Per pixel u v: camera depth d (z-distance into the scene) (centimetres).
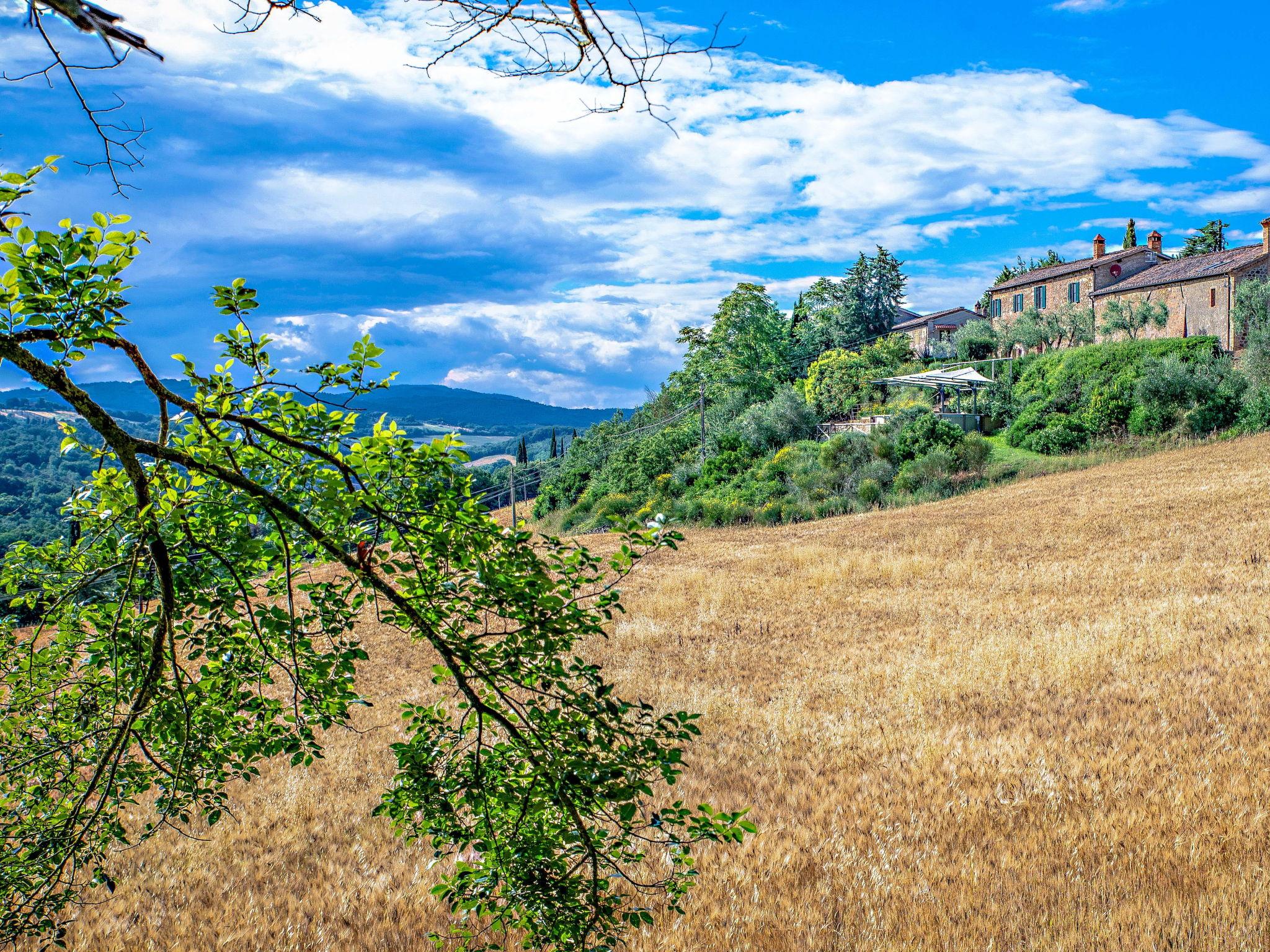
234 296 343
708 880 693
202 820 919
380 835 859
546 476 8238
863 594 2098
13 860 379
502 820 404
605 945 391
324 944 642
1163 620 1459
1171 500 2788
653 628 1848
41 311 298
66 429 363
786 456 4850
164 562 337
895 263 8538
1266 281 4378
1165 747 885
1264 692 1027
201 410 341
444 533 356
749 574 2544
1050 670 1241
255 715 415
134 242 315
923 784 871
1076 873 657
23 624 392
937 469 4075
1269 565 1839
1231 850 658
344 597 391
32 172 290
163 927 686
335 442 371
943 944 575
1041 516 2902
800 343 8656
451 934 456
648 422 8312
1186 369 4112
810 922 618
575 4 254
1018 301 6406
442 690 1420
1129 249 5784
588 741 378
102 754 395
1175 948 545
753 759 1003
